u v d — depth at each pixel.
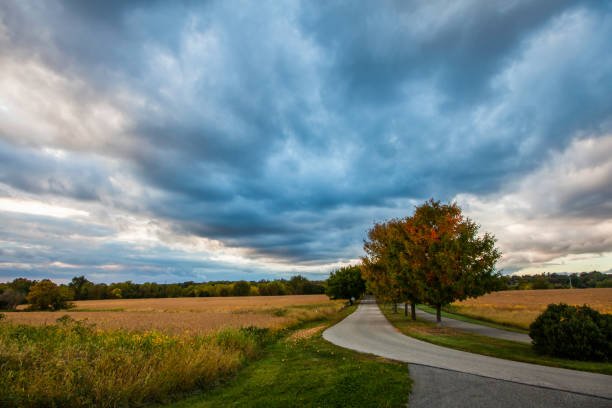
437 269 22.17
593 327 12.41
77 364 9.00
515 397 7.96
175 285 151.50
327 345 17.23
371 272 34.50
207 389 10.31
